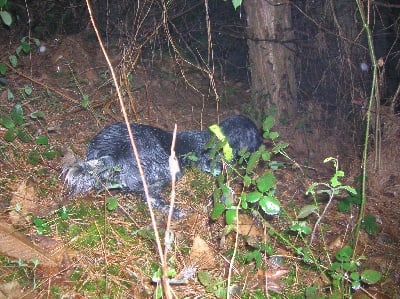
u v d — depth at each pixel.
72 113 2.11
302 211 1.24
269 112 2.48
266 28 2.46
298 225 1.25
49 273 1.24
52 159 1.74
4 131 1.81
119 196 1.61
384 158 2.10
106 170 1.54
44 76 2.38
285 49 2.51
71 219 1.45
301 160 2.27
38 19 3.01
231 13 3.35
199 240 1.41
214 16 3.35
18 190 1.51
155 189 1.62
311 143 2.43
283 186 1.99
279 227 1.63
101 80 2.47
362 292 1.38
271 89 2.54
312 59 2.70
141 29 2.76
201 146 1.77
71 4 3.05
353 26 2.47
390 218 1.84
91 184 1.55
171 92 2.64
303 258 1.36
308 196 1.91
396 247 1.67
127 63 2.36
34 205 1.47
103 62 2.63
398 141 2.12
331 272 1.28
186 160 1.75
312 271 1.43
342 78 2.54
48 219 1.43
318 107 2.60
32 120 1.98
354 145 2.35
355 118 2.44
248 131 1.81
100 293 1.22
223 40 3.33
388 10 2.54
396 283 1.47
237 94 2.91
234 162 1.78
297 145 2.41
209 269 1.36
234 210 1.14
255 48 2.52
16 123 1.73
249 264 1.40
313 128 2.51
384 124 2.18
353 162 2.25
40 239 1.34
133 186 1.57
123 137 1.60
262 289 1.33
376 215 1.84
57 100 2.18
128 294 1.23
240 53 3.32
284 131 2.47
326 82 2.67
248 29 2.52
